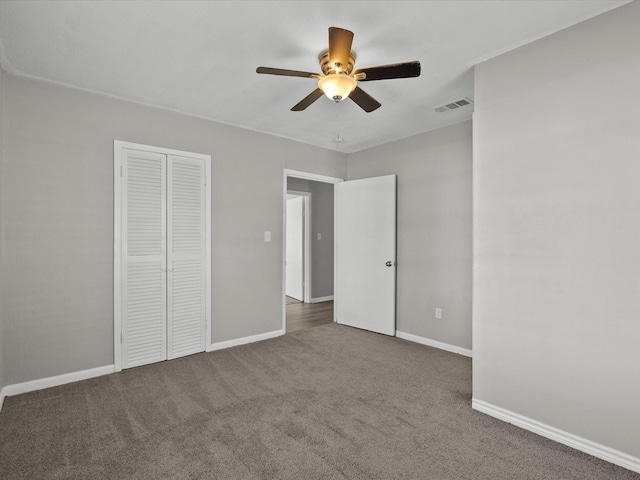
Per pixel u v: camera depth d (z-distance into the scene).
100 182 2.93
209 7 1.80
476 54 2.27
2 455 1.85
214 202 3.60
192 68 2.47
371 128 3.79
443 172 3.71
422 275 3.88
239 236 3.78
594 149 1.89
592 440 1.89
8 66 2.45
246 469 1.75
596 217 1.88
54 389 2.65
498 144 2.28
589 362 1.90
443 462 1.82
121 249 3.03
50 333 2.71
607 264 1.85
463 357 3.41
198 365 3.16
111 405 2.40
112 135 2.99
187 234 3.41
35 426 2.13
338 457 1.85
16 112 2.58
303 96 2.95
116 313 3.00
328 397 2.54
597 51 1.88
